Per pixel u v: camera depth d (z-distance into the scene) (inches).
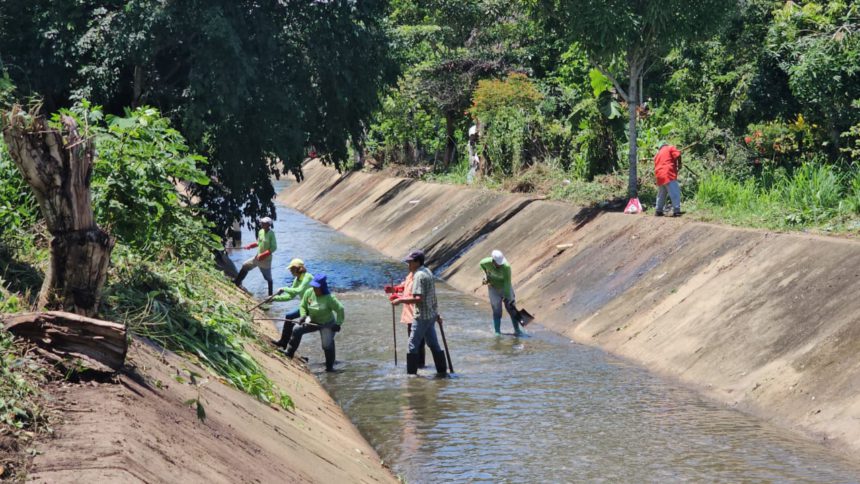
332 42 951.0
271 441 287.1
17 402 200.5
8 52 855.1
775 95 871.1
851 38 765.9
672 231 714.2
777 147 929.5
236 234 1353.3
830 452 378.6
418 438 416.5
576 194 995.3
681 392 488.7
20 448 181.6
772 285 537.6
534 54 1619.1
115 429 201.3
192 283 479.5
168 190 388.5
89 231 285.0
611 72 882.1
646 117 1093.8
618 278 707.4
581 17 829.8
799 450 383.2
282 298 563.8
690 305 586.2
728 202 762.2
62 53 838.5
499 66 1616.6
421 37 1651.1
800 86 780.6
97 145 362.3
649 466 368.5
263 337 543.8
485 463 378.0
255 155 951.0
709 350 522.0
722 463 369.1
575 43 901.8
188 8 846.5
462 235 1129.4
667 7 813.2
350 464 333.4
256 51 916.6
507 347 627.5
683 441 401.1
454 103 1630.2
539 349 617.9
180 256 519.5
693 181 881.5
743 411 446.6
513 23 1688.0
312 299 561.3
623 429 422.6
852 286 478.0
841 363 428.8
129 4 832.3
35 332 242.8
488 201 1178.6
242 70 849.5
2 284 299.0
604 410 456.4
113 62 845.8
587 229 858.1
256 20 903.1
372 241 1429.6
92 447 187.8
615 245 769.6
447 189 1379.2
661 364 544.7
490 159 1311.5
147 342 322.7
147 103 934.4
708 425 424.8
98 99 879.7
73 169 280.5
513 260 931.3
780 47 844.6
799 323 484.7
